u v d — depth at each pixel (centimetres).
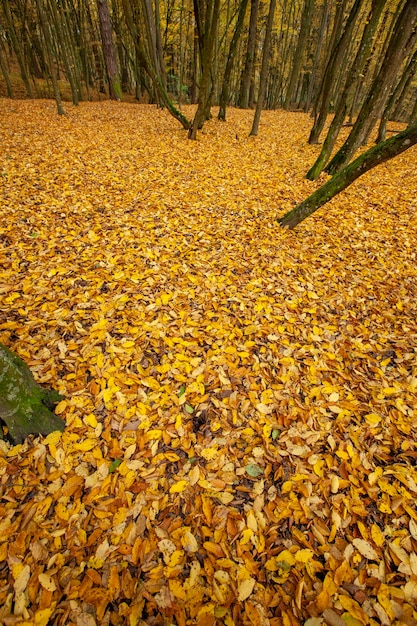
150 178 686
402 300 402
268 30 930
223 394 273
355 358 319
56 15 1249
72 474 209
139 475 213
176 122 1264
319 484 218
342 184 449
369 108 670
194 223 534
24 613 155
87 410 246
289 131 1286
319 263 466
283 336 336
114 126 1116
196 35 955
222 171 769
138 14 919
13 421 214
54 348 290
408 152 978
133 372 280
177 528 191
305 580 174
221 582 171
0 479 199
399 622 162
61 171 675
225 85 1284
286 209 606
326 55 1173
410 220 597
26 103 1437
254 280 417
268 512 202
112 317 332
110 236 470
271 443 240
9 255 410
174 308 355
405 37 559
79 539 181
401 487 216
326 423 255
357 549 186
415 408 271
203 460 227
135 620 157
